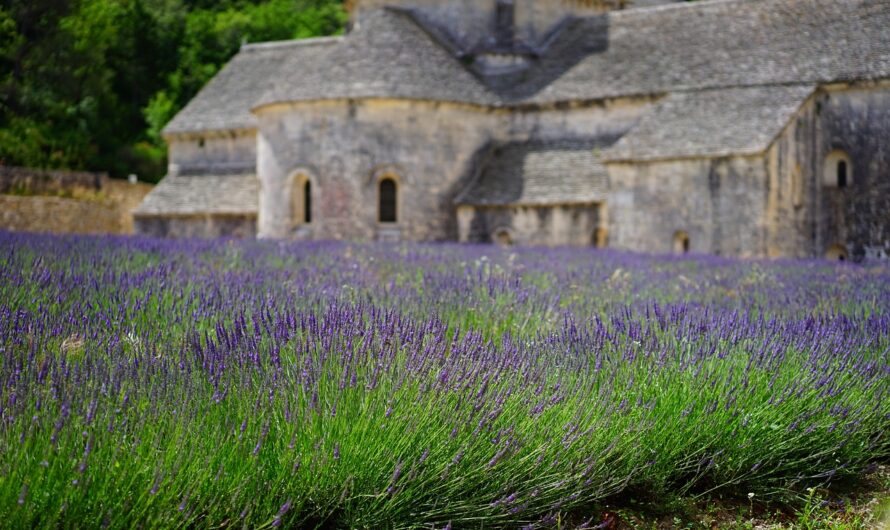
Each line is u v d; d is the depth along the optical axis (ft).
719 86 115.14
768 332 29.71
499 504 19.25
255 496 17.54
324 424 19.10
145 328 26.03
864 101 109.81
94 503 15.99
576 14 144.25
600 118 124.06
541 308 35.32
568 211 116.57
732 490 23.91
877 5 116.16
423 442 19.47
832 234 111.96
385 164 122.21
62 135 189.78
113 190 155.12
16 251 45.98
